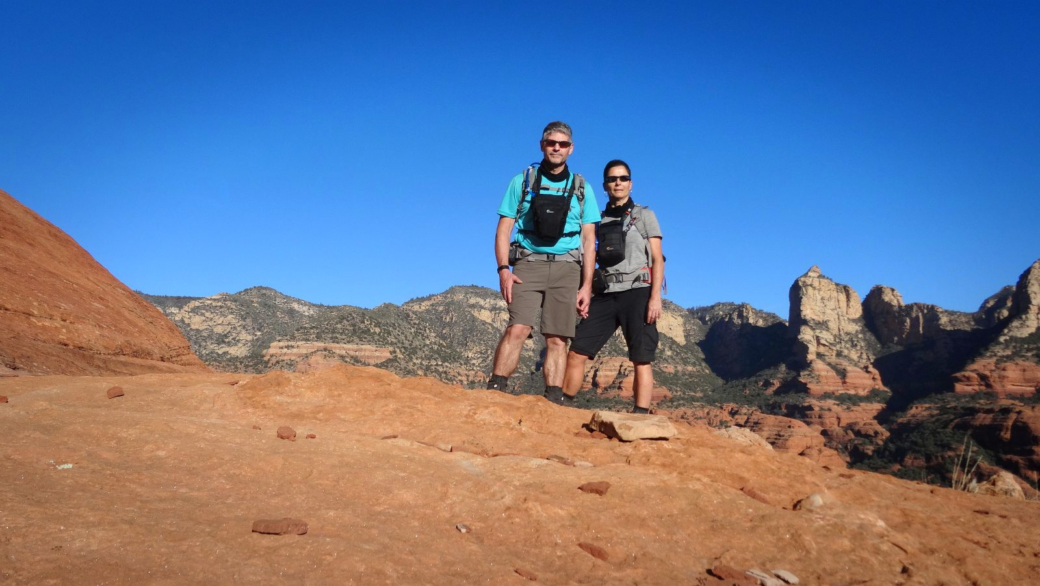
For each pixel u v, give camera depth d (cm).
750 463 485
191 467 363
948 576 346
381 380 611
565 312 672
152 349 1329
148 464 363
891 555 360
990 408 9288
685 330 18388
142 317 1471
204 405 517
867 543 368
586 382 12156
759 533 369
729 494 415
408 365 10412
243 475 361
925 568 351
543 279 673
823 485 465
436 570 274
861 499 454
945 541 396
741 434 628
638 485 410
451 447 465
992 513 473
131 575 226
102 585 218
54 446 366
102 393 532
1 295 1061
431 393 602
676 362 15675
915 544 382
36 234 1409
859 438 10881
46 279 1237
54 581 215
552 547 319
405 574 264
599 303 729
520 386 11162
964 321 13875
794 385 13425
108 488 313
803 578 328
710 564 331
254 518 299
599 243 725
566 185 662
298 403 542
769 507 403
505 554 305
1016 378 11169
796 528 374
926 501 479
